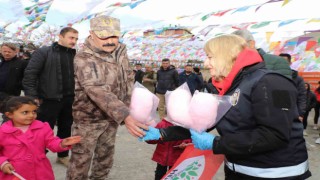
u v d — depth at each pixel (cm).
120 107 224
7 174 243
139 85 208
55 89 422
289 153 164
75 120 287
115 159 496
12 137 251
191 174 210
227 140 163
